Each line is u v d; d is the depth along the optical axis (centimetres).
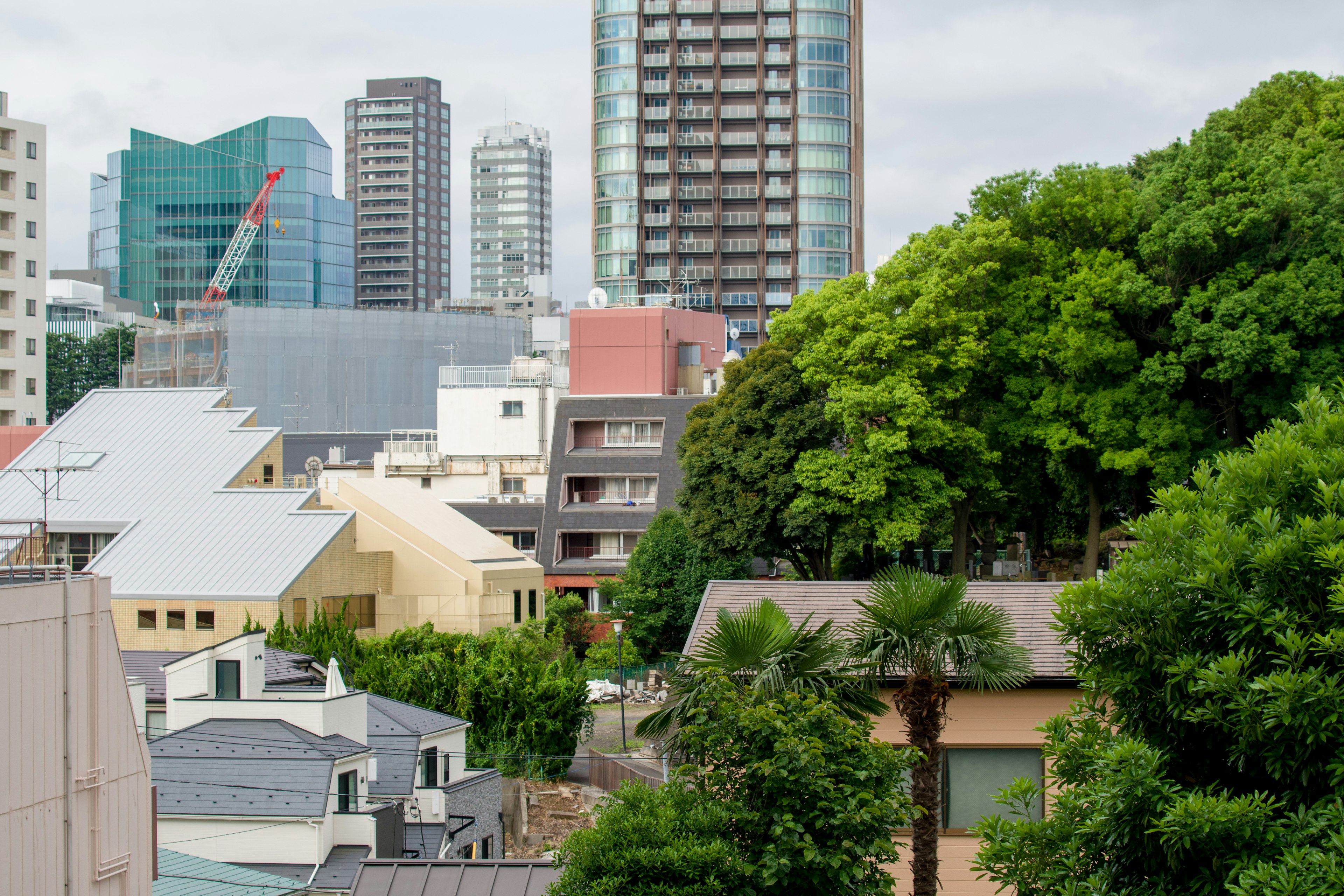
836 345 5744
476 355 18338
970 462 5666
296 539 6350
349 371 17288
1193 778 1683
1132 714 1727
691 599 7319
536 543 9425
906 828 2364
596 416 9456
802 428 6019
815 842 1794
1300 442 1792
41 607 1661
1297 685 1462
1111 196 5334
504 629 6184
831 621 2027
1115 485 6169
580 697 4966
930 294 5422
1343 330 4912
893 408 5494
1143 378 5147
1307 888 1366
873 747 1900
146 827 1886
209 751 3231
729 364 6550
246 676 3553
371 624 6694
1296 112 5781
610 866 1752
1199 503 1816
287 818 2967
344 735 3491
